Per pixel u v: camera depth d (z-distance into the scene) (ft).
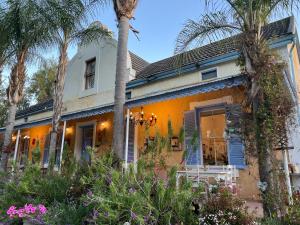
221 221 12.75
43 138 51.49
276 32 30.89
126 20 24.02
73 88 51.42
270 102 16.02
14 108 34.71
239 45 18.97
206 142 28.78
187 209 12.98
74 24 32.86
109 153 18.42
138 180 14.53
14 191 18.38
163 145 16.71
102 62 47.50
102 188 14.24
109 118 40.75
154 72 40.63
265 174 15.33
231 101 27.27
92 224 13.35
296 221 12.69
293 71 29.17
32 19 32.01
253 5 17.49
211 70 33.68
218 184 16.29
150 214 12.17
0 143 42.86
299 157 24.91
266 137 15.64
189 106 31.14
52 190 17.89
